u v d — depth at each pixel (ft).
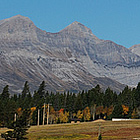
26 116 306.14
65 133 382.22
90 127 436.35
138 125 435.53
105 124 466.29
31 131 411.13
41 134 376.48
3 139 333.01
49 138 341.00
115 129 399.03
